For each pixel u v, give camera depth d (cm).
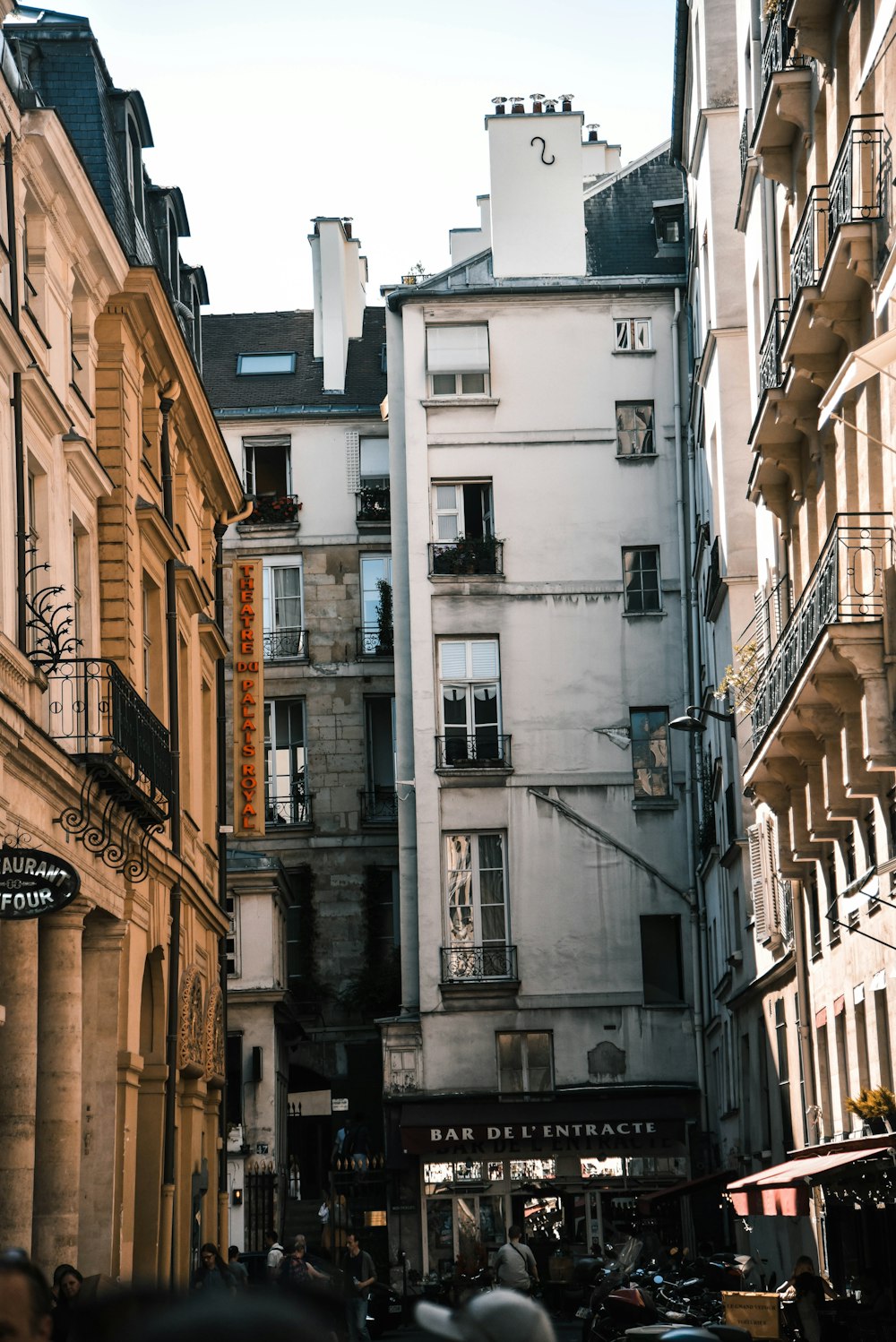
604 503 4203
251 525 4797
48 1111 1998
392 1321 3391
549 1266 3775
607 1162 3925
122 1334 138
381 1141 4525
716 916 3688
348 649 4759
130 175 2666
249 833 3472
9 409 1856
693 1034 3991
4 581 1820
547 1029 3997
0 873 1588
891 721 1672
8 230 1864
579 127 4384
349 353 5116
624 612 4166
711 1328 798
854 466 1978
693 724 2858
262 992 4100
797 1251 2656
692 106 3625
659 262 4359
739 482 3128
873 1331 1812
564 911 4047
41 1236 1972
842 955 2230
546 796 4088
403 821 4106
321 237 5075
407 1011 4041
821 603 1852
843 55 1958
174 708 2688
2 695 1639
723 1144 3712
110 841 2017
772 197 2517
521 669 4138
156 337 2603
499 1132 3881
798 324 1948
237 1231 3931
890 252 1683
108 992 2245
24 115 1938
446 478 4219
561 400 4244
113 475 2408
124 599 2384
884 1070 2006
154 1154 2519
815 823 2153
